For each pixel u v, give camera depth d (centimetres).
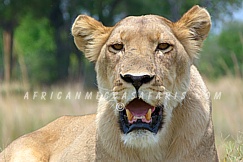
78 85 2555
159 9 5253
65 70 5206
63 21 5303
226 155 1057
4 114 1673
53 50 6425
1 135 1552
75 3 5238
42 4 5103
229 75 1925
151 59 796
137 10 5362
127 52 807
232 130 1353
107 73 842
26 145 1094
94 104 1969
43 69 6147
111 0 5284
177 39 858
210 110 892
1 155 1118
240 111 1557
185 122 843
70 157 950
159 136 824
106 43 854
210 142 865
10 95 1894
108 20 5353
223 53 4491
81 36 918
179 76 834
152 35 816
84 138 945
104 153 872
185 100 848
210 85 2050
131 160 853
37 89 2645
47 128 1144
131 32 823
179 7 4959
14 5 5000
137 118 788
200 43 890
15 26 5750
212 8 4784
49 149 1098
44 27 6988
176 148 844
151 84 775
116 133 852
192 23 876
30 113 1728
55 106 1912
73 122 1105
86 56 918
